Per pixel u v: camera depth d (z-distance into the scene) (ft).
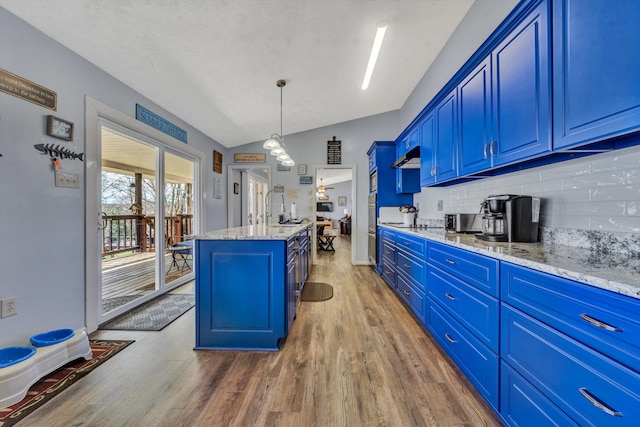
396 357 6.17
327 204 44.34
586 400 2.82
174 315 8.68
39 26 5.95
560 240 5.15
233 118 13.25
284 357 6.19
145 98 9.65
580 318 2.91
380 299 10.29
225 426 4.17
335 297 10.53
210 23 6.89
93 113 7.41
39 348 5.37
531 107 4.62
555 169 5.31
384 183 14.33
